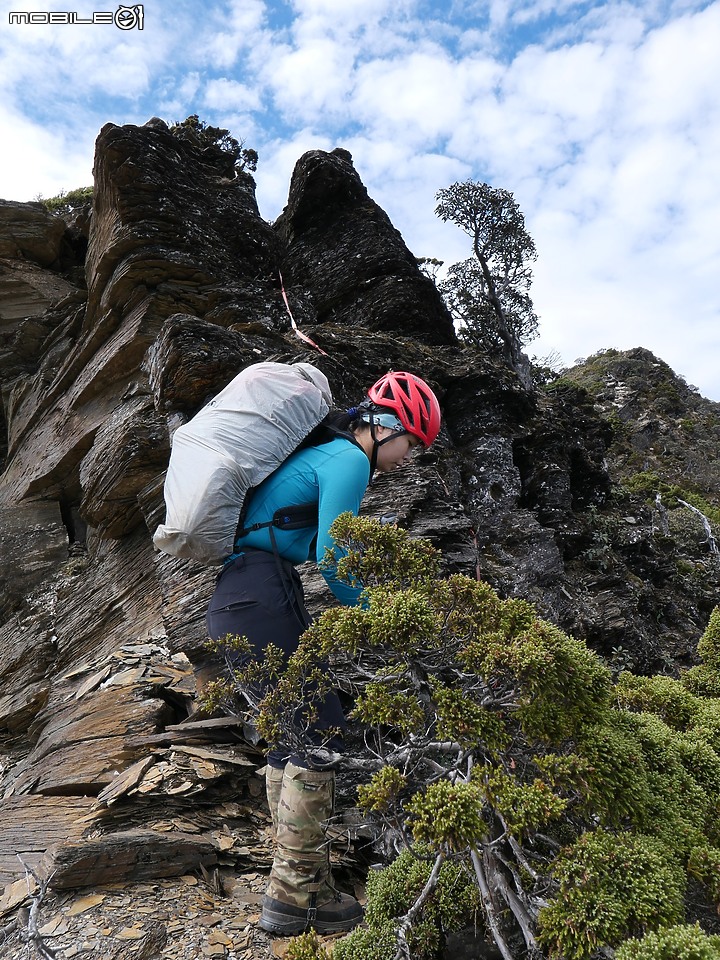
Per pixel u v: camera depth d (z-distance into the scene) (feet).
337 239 31.27
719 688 9.36
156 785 9.80
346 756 6.51
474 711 5.72
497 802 5.25
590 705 6.10
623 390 83.71
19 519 23.47
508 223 46.19
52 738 13.58
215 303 21.18
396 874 7.13
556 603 18.20
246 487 7.68
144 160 21.07
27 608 21.62
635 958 4.64
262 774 10.34
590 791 5.56
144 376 20.02
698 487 64.95
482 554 18.29
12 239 34.19
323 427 8.14
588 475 26.32
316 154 31.73
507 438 21.63
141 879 8.36
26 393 28.66
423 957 6.51
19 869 8.98
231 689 6.75
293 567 8.06
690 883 6.75
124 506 18.07
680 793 6.46
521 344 46.01
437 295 31.01
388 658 6.43
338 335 21.33
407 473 15.60
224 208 23.38
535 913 5.57
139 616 17.26
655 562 25.66
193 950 7.16
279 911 7.40
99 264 21.39
